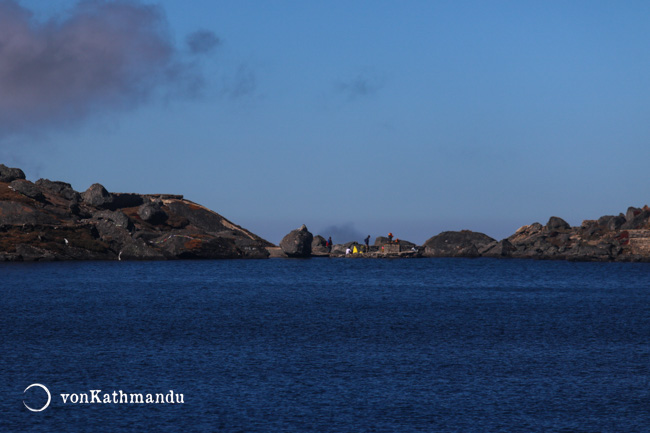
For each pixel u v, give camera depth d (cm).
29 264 12194
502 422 2812
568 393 3228
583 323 5566
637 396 3181
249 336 4734
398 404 3038
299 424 2778
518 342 4572
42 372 3559
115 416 2878
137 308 6388
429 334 4903
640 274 12225
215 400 3084
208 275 11025
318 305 6881
